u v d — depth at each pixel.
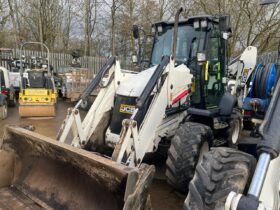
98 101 4.01
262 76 4.36
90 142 3.82
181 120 4.25
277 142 1.45
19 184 3.18
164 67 3.69
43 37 23.31
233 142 5.28
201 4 13.91
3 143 3.29
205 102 4.70
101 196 2.44
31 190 3.04
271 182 1.47
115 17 20.02
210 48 4.71
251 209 1.30
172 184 3.73
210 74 4.85
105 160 2.32
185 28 4.75
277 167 1.51
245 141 3.27
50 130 7.55
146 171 2.24
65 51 24.14
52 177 2.95
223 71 5.18
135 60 5.30
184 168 3.52
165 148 4.46
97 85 3.92
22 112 8.91
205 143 3.71
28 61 14.16
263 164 1.43
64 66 17.70
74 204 2.65
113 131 3.94
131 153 3.07
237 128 5.54
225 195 1.92
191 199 2.05
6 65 15.11
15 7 22.97
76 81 12.95
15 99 12.19
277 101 1.59
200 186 2.05
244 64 7.17
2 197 2.99
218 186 1.99
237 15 13.59
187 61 4.67
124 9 19.64
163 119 3.86
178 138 3.70
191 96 4.55
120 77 4.27
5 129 3.31
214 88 5.02
